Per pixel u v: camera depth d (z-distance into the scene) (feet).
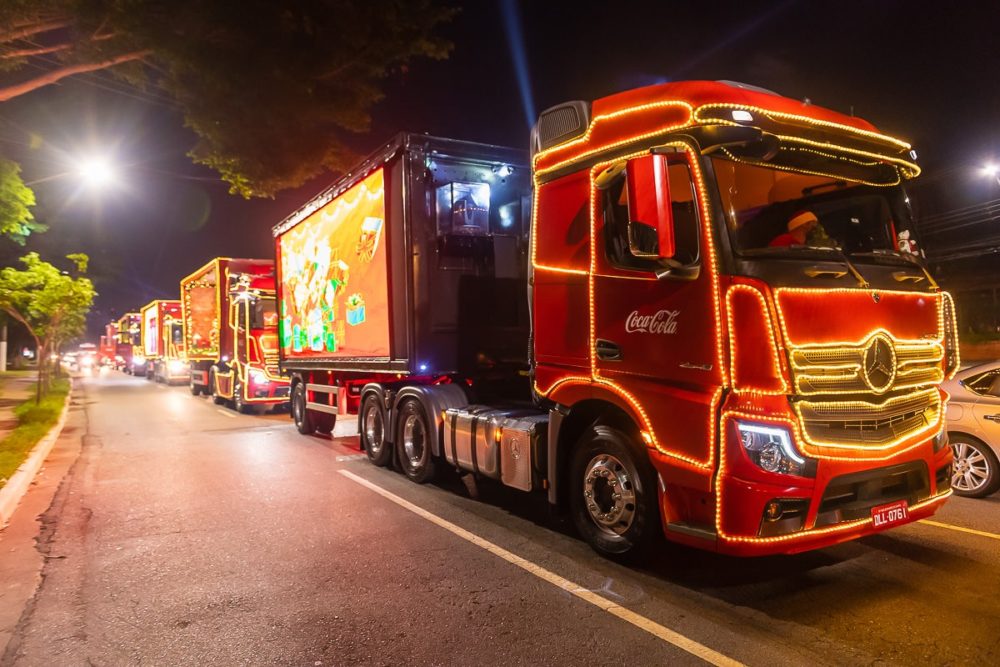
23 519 22.85
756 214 15.14
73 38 30.63
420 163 25.79
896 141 17.42
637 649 12.69
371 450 30.78
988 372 23.17
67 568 17.87
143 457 34.50
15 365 169.07
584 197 17.95
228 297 60.64
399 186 26.27
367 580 16.47
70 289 59.26
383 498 24.62
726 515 13.92
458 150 26.30
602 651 12.65
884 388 14.64
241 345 56.49
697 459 14.65
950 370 17.08
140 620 14.47
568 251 18.37
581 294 17.87
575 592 15.49
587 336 17.63
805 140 15.56
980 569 16.42
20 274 57.41
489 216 27.22
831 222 16.33
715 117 14.79
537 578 16.42
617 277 16.79
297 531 20.68
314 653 12.82
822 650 12.50
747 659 12.21
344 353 31.96
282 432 43.06
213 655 12.84
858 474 14.17
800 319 13.83
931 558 17.20
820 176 16.22
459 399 25.61
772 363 13.60
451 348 26.30
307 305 36.96
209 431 44.32
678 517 15.11
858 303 14.61
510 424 20.85
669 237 14.21
